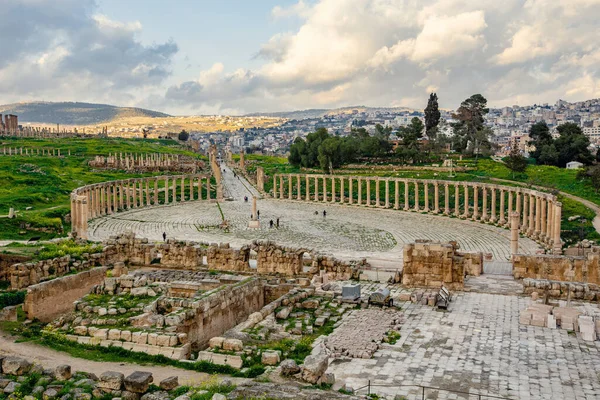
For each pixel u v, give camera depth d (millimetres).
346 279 51375
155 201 137375
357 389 25422
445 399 24656
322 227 104125
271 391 21141
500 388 25891
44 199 109750
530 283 43344
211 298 33406
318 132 196500
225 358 27172
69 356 27859
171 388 22203
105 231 95875
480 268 51812
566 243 79562
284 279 48156
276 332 32812
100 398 21125
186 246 57031
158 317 30906
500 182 128375
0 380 21812
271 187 174000
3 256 48625
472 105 189125
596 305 40312
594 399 24719
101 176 158750
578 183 116438
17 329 33219
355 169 172000
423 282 46688
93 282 43938
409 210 124625
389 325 35219
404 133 188250
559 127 186500
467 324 35812
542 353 30500
